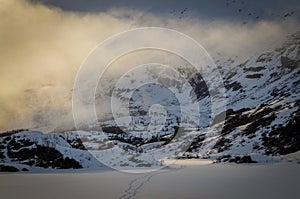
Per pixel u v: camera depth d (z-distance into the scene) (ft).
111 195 91.25
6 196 88.53
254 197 85.56
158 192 96.37
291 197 83.97
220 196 88.89
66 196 89.40
